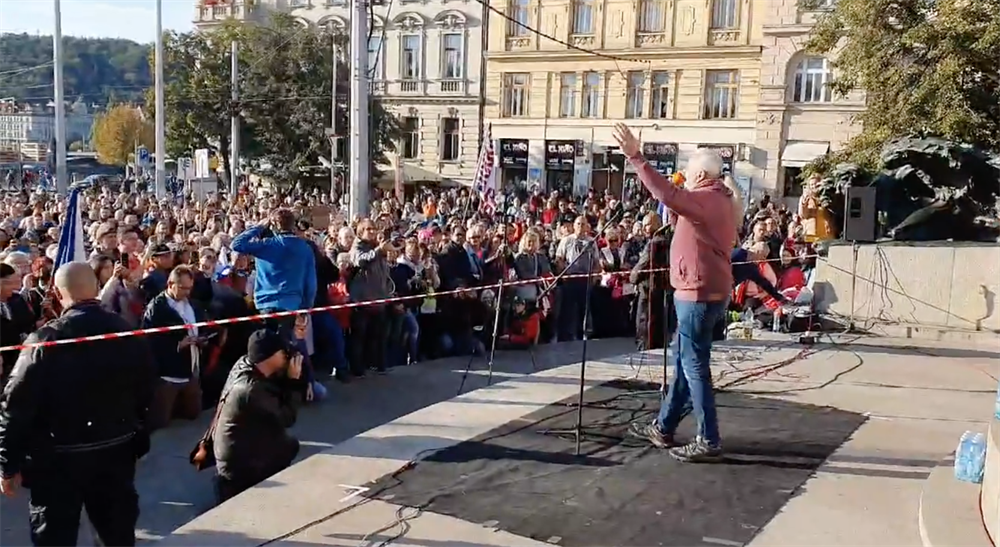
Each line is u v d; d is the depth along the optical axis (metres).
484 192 20.89
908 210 10.59
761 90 37.88
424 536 4.32
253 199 25.83
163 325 8.13
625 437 5.79
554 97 43.47
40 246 11.81
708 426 5.23
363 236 11.23
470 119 46.09
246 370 5.99
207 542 4.29
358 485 5.02
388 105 47.75
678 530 4.33
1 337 7.20
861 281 10.00
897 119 17.45
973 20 16.73
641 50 40.88
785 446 5.54
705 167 4.94
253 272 10.12
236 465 5.86
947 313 9.52
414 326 11.36
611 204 24.88
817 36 20.27
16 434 4.02
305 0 48.97
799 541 4.19
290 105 41.53
